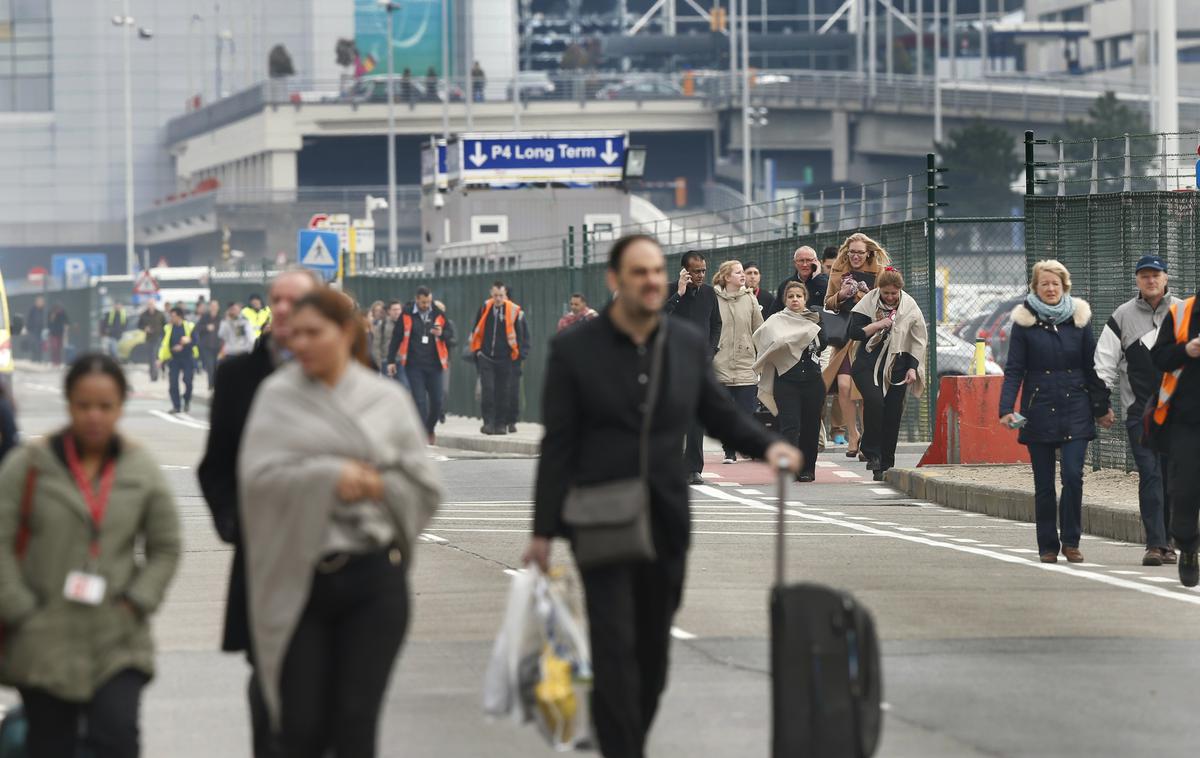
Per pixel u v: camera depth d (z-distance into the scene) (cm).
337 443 1658
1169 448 3328
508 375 7762
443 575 3512
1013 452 5338
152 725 2250
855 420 6106
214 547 4019
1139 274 3606
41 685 1677
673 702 2336
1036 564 3659
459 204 11406
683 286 5244
